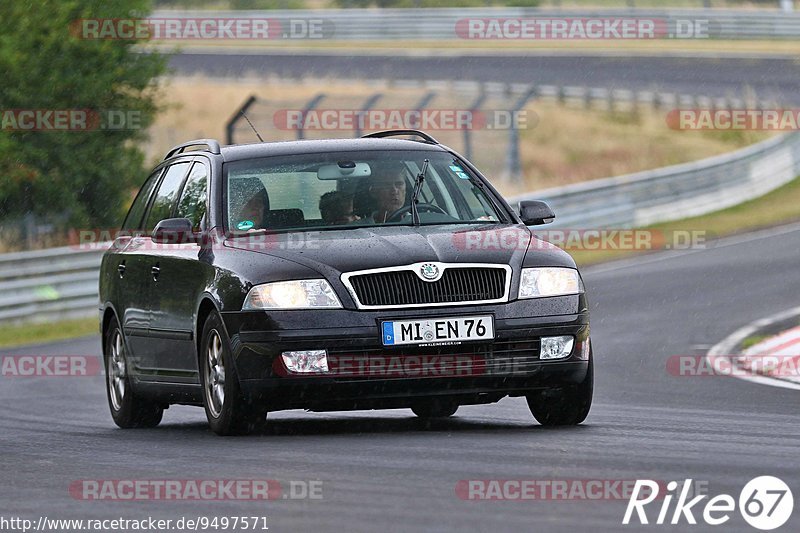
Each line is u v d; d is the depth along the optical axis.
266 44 178.25
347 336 25.91
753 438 25.22
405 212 29.16
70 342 58.25
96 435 29.61
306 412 34.75
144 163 93.56
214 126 131.62
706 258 75.81
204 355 27.77
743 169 107.19
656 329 52.25
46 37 82.06
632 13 164.25
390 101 127.25
